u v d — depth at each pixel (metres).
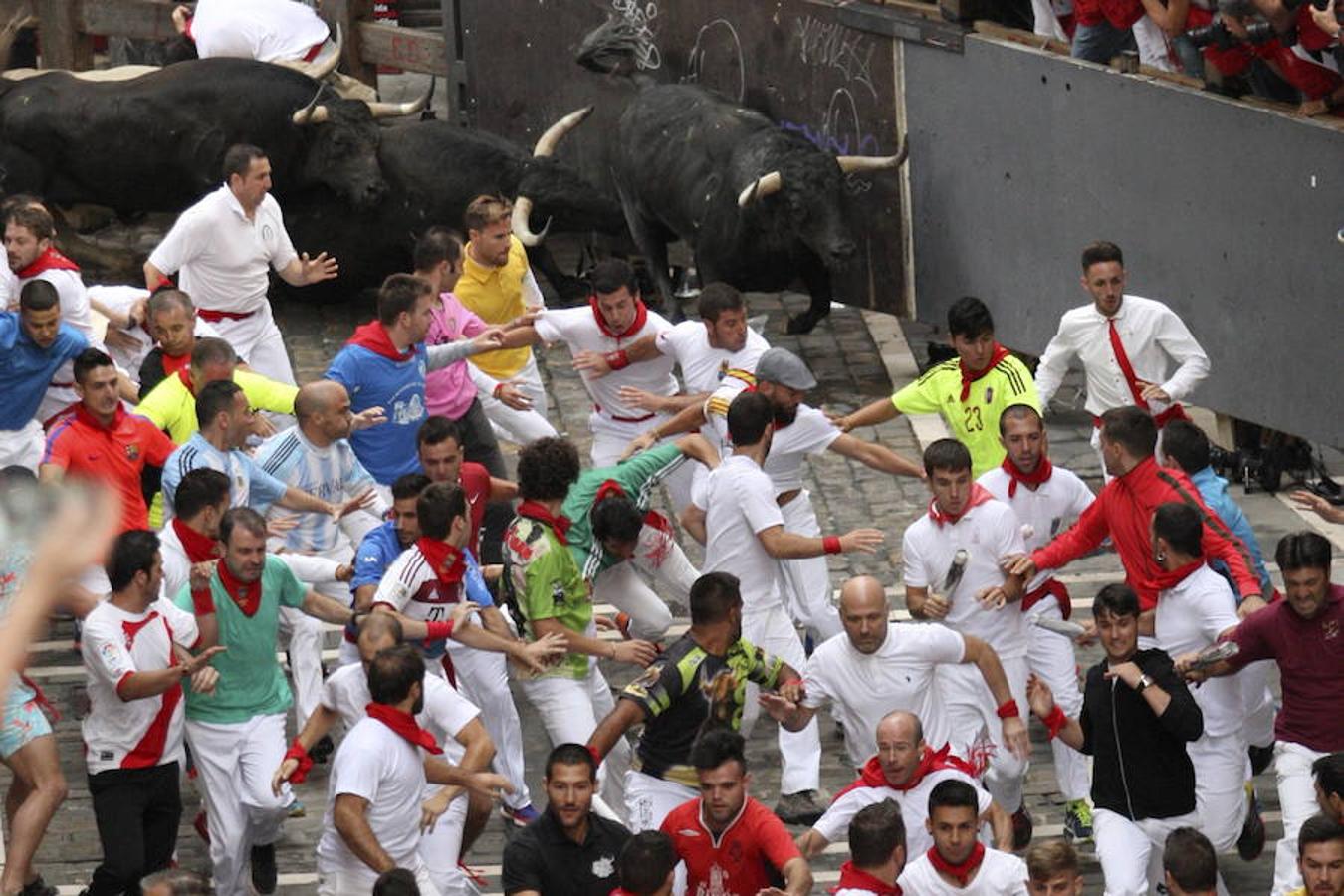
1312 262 49.22
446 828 31.84
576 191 63.69
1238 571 34.56
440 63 74.06
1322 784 27.69
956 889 27.58
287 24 68.88
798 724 32.84
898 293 61.91
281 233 49.31
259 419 38.88
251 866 34.97
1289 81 48.94
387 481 42.56
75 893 35.09
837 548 36.16
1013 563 35.06
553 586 34.34
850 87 61.44
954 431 41.22
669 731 31.72
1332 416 49.53
